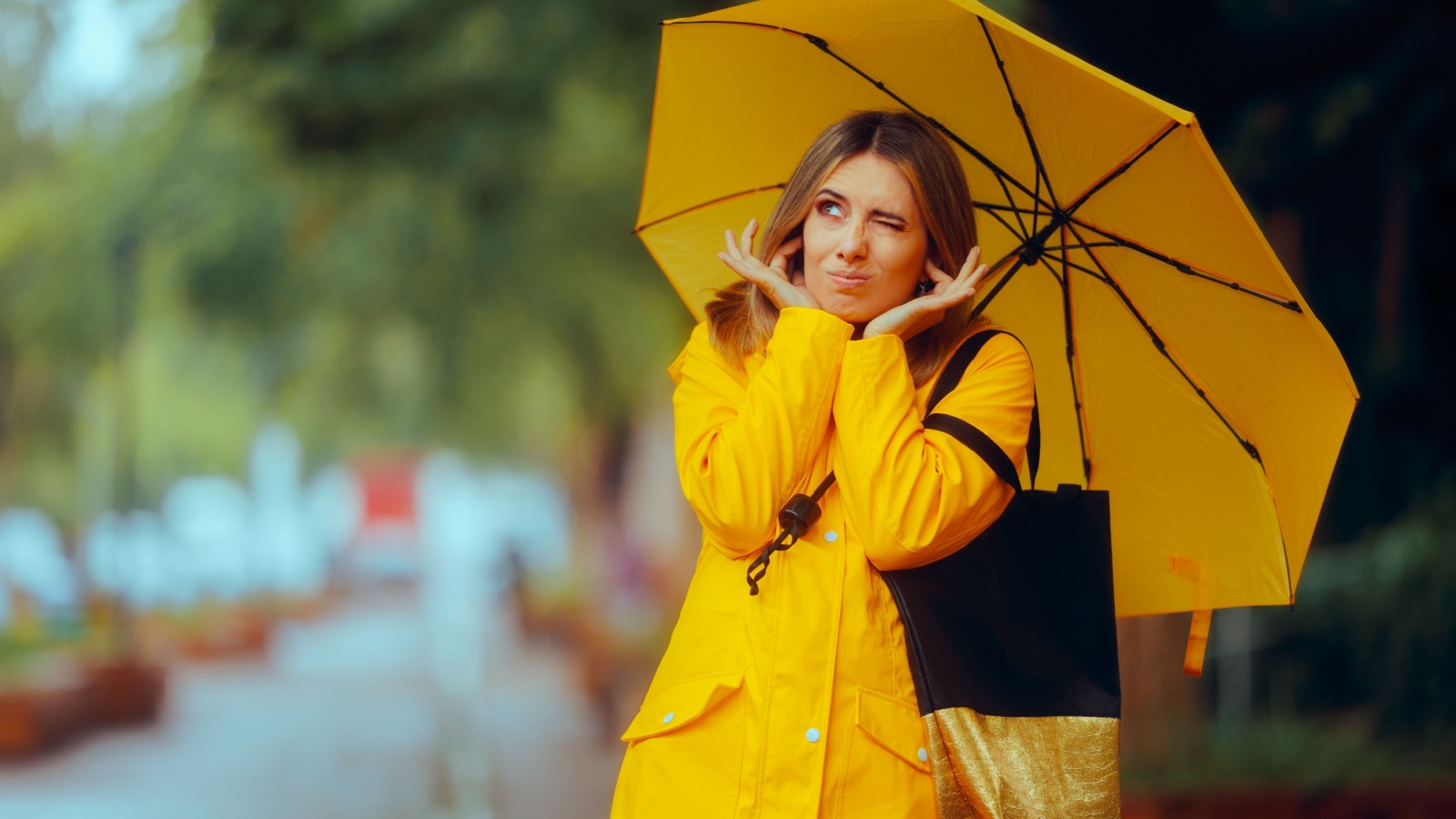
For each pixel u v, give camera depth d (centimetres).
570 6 1135
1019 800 248
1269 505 295
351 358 2884
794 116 316
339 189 1488
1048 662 258
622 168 1620
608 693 1675
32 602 2431
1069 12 675
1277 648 1042
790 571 256
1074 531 266
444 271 1970
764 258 280
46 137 2125
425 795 1130
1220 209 269
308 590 4603
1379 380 1046
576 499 3784
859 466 253
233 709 1788
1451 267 982
